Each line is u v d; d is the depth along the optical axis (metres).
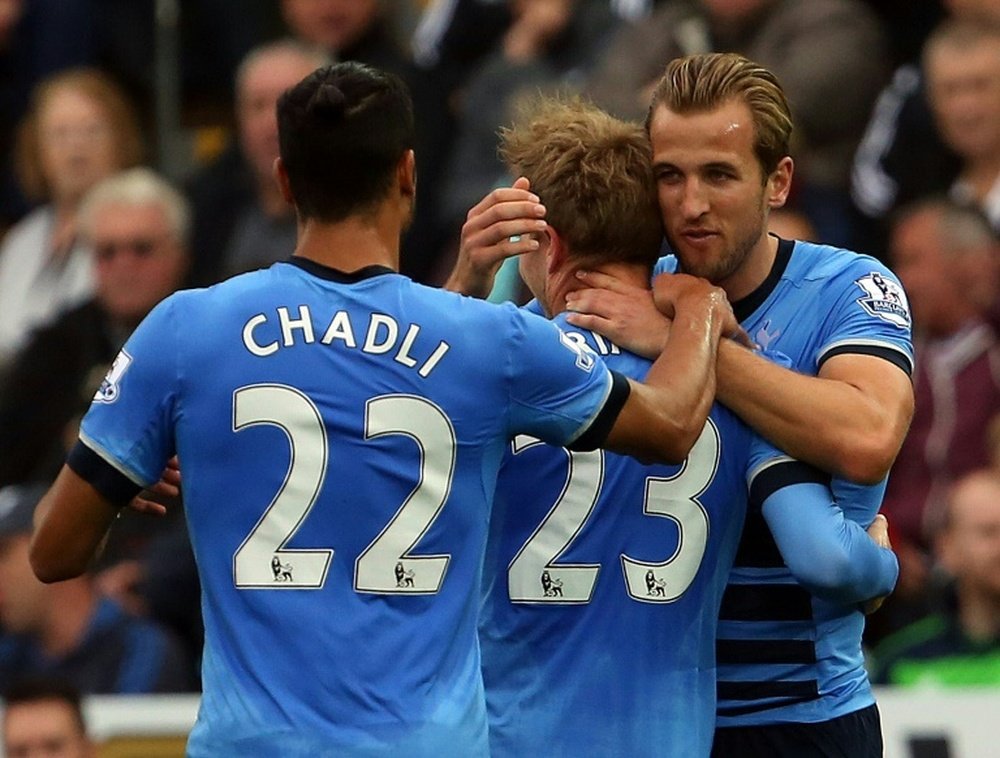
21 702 22.55
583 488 14.72
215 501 13.56
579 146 14.91
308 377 13.51
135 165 33.59
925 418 26.98
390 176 13.84
